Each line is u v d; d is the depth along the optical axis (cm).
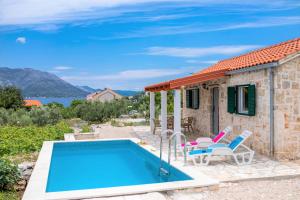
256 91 1204
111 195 718
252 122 1239
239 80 1332
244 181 866
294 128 1097
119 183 980
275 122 1088
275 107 1087
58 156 1375
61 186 957
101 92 6831
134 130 2066
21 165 996
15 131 1767
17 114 2638
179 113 1419
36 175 868
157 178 1026
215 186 792
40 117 2419
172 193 763
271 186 827
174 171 983
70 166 1207
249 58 1488
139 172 1108
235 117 1384
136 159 1318
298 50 1060
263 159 1098
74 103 4203
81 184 976
